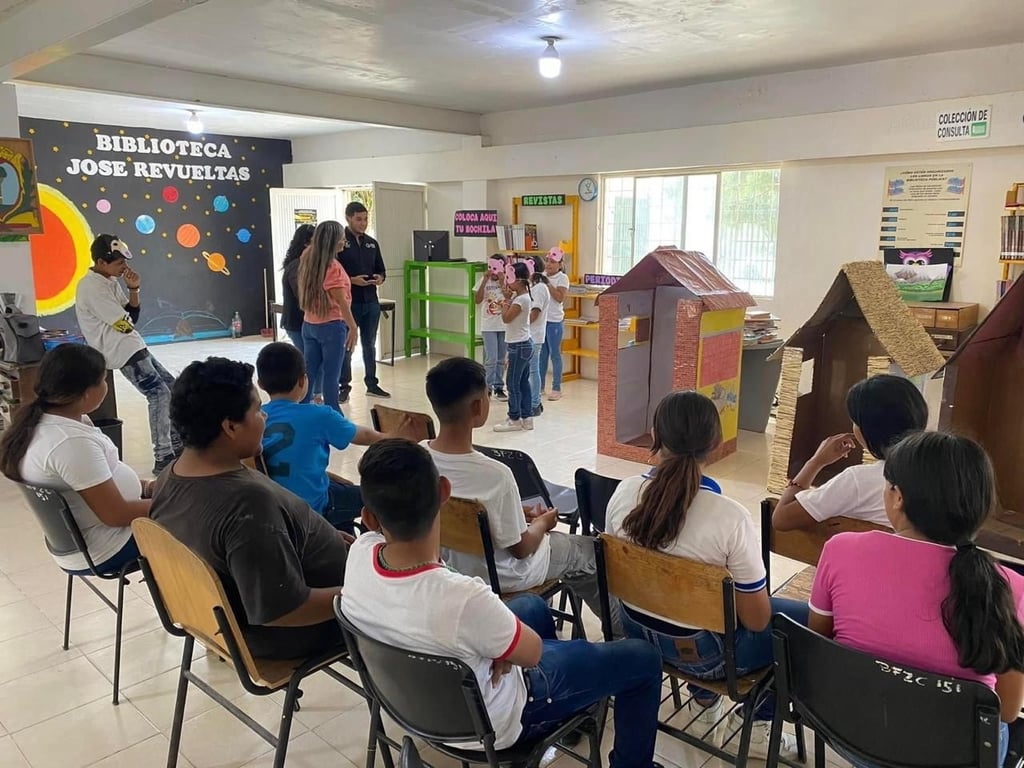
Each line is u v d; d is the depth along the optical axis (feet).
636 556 5.84
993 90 16.53
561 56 17.75
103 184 29.84
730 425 16.90
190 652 6.75
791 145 19.63
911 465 4.43
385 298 29.27
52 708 7.89
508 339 18.57
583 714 5.53
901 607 4.49
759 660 6.05
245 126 30.37
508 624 4.73
